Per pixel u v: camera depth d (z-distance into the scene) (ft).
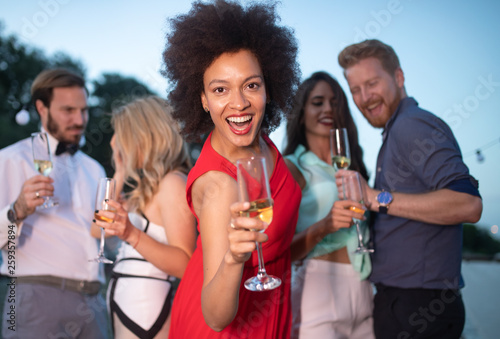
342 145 7.78
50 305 8.04
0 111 42.91
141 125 7.46
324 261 7.90
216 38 4.77
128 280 7.09
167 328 7.09
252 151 5.41
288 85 5.90
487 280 23.36
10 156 8.83
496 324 14.46
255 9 5.15
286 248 5.96
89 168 9.61
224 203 4.65
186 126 5.91
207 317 4.33
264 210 4.01
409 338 6.97
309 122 8.95
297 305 7.88
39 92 9.32
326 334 7.55
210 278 4.46
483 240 38.47
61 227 8.54
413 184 7.30
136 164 7.52
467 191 6.56
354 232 7.82
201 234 4.71
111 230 6.46
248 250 3.63
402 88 8.59
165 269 6.71
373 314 7.66
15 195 8.77
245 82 4.83
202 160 5.13
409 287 7.07
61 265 8.29
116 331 7.10
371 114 8.53
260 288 4.33
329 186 8.23
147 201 7.38
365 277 7.77
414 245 7.09
